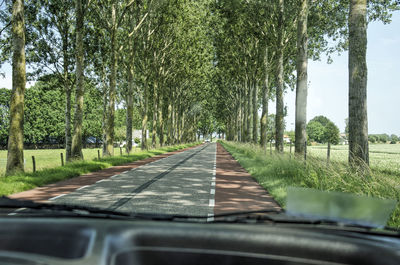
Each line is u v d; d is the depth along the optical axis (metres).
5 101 68.12
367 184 7.55
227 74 40.22
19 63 14.17
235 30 27.83
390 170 13.84
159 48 36.44
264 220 1.70
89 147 93.75
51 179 11.92
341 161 10.91
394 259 1.20
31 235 1.09
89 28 25.44
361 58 9.81
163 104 57.59
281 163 13.50
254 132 34.09
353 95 9.88
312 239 1.19
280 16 21.44
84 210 1.86
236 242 1.17
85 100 79.62
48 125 70.81
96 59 26.98
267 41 23.22
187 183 11.92
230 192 9.91
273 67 31.17
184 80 51.81
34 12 23.11
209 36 36.28
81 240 1.05
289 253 1.18
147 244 1.16
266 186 10.70
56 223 1.20
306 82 16.30
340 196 1.39
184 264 1.13
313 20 23.56
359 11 9.84
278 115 21.48
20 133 14.16
